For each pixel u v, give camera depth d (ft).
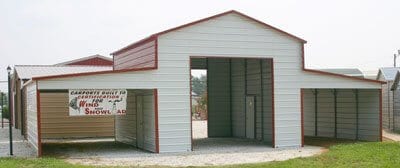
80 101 56.54
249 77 78.54
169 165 48.49
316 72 66.23
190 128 60.29
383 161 48.11
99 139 84.74
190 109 60.44
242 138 80.43
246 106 79.71
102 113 57.36
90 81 56.44
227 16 62.34
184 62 60.39
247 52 63.10
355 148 58.90
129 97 71.00
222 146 67.05
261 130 75.20
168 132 59.36
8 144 73.31
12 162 49.29
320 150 60.95
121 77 57.62
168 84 59.57
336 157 51.06
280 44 64.85
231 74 84.79
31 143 69.82
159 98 59.11
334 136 79.92
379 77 101.91
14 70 101.24
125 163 50.42
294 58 65.57
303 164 46.62
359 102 74.84
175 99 59.82
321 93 82.64
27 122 77.71
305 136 83.10
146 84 58.59
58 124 86.99
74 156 57.52
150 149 61.16
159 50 59.41
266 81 73.10
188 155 56.80
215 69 84.74
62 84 55.47
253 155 56.49
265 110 73.72
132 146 69.26
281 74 64.80
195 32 60.95
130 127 71.15
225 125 84.58
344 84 67.67
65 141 81.15
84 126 88.38
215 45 61.72
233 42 62.54
